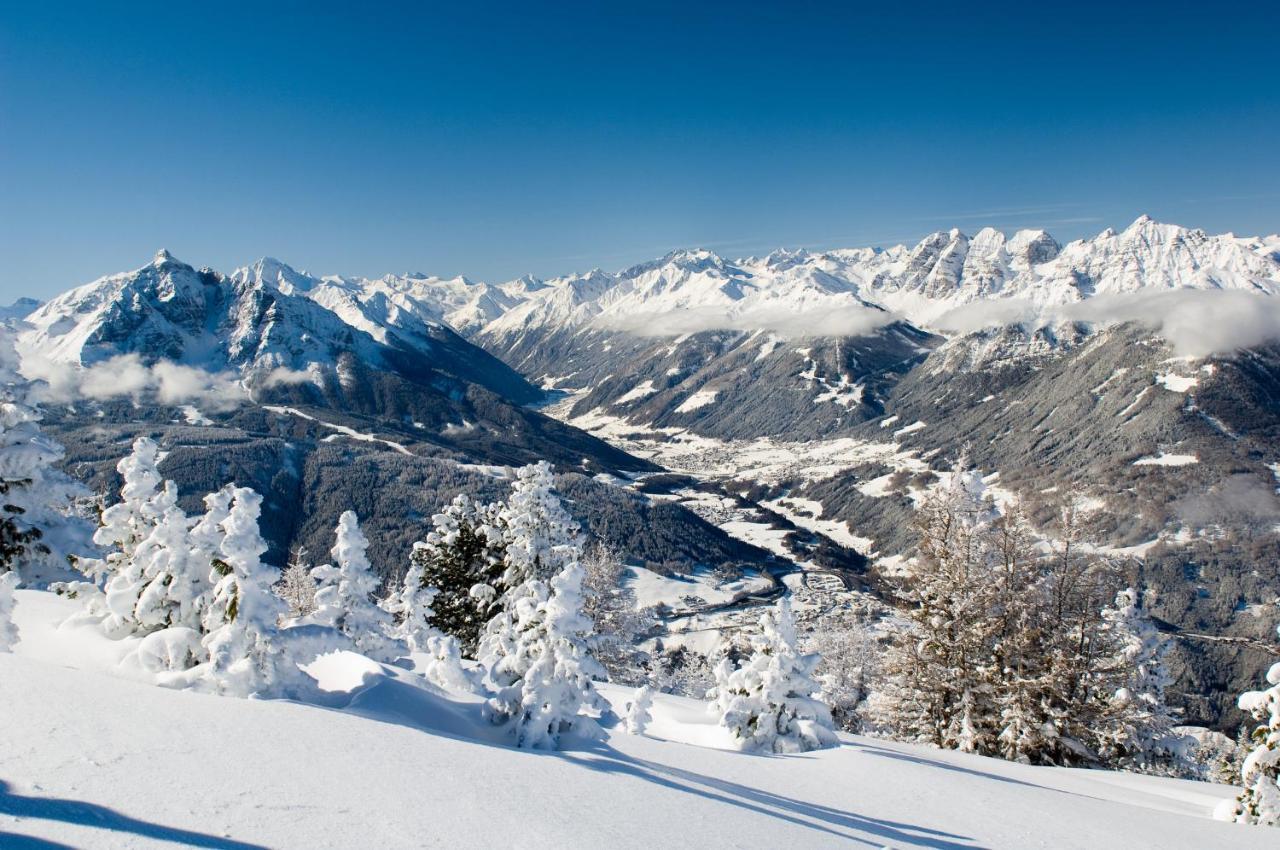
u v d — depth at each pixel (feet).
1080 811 43.55
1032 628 88.69
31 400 62.85
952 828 36.32
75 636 49.83
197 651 44.04
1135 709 91.91
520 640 46.29
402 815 23.03
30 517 61.36
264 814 21.27
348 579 71.26
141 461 56.54
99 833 18.10
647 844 24.27
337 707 42.86
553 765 33.78
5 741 23.91
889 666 97.30
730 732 57.31
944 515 95.66
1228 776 115.75
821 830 31.17
